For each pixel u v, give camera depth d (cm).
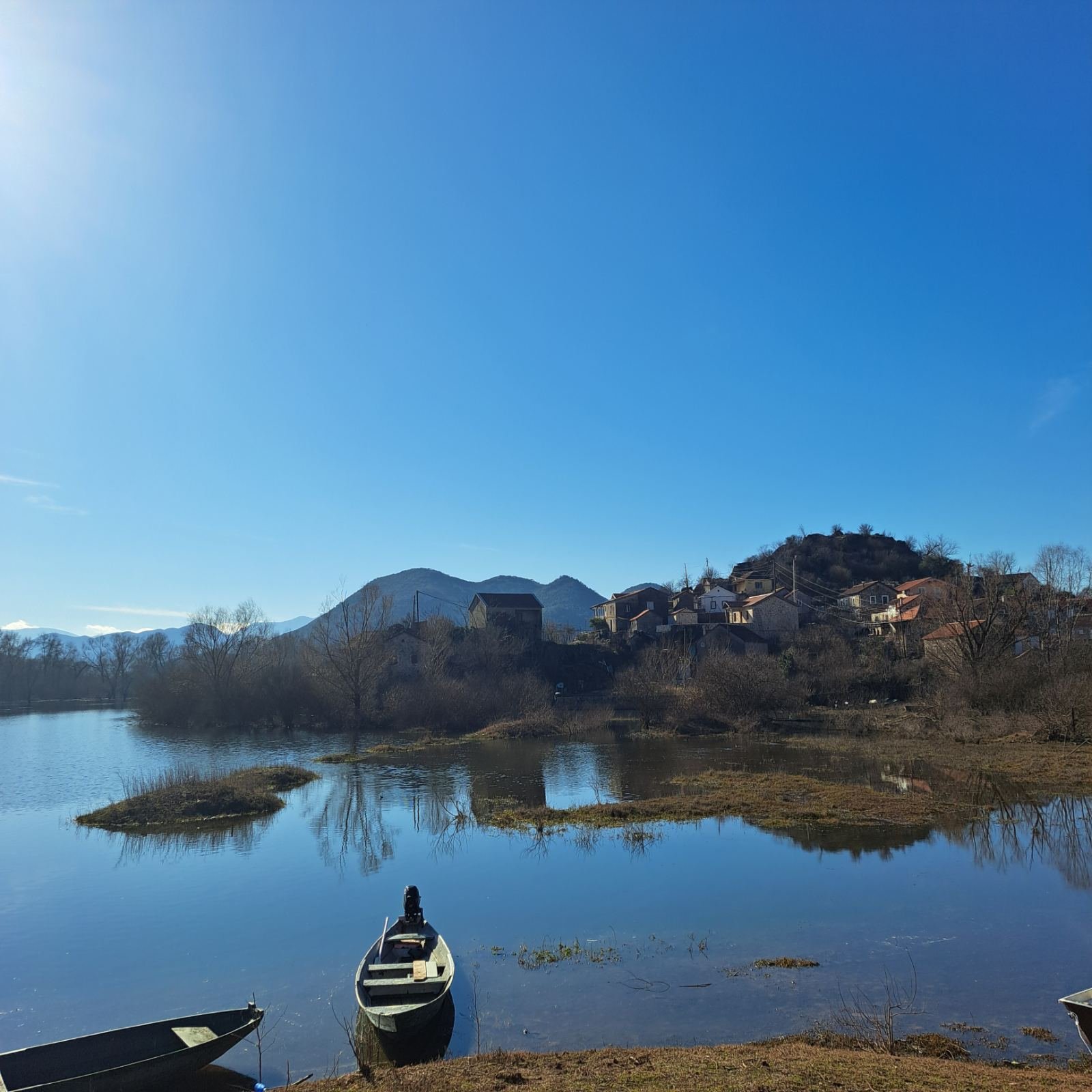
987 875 2212
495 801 3531
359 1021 1415
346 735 6812
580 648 9256
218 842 2870
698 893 2091
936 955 1628
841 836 2695
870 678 7275
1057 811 3041
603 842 2688
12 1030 1428
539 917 1920
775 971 1562
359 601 7750
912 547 13500
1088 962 1579
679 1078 1047
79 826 3188
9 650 12775
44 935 1889
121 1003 1524
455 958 1672
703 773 4103
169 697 8206
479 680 7638
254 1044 1340
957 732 5312
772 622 9756
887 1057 1139
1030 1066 1151
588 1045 1289
